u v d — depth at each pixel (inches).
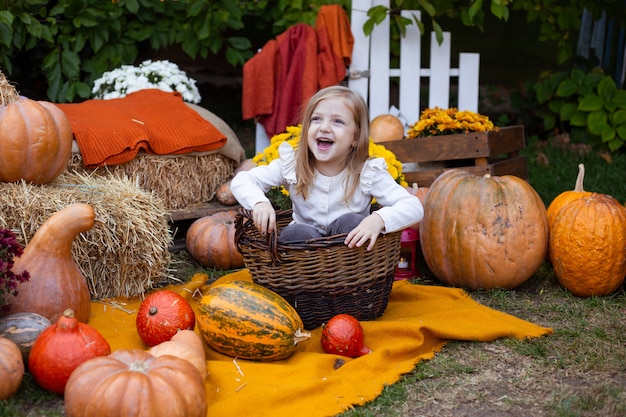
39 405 113.2
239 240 143.1
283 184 156.5
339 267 139.3
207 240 191.8
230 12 286.8
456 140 207.2
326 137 143.1
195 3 275.7
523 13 418.3
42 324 125.6
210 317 129.6
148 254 165.6
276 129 246.1
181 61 365.4
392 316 154.6
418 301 163.6
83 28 267.3
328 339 133.2
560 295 171.8
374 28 252.1
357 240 135.6
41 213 151.6
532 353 138.2
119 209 161.0
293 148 158.7
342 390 119.4
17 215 149.7
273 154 190.7
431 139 209.9
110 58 278.5
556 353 138.4
